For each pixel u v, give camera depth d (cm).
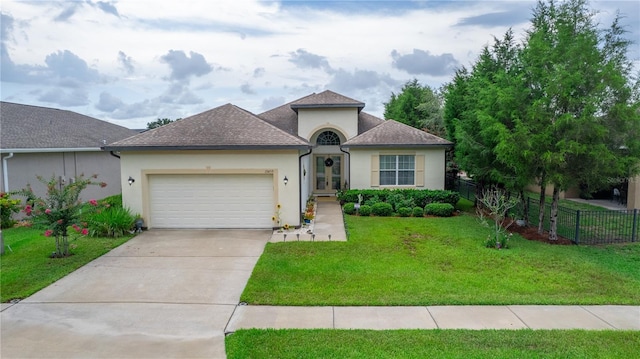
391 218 1622
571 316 698
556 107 1191
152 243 1223
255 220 1431
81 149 1939
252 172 1400
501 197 1234
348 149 1959
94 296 797
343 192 1945
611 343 593
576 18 1216
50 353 580
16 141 1658
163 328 659
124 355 573
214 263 1015
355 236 1288
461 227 1442
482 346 584
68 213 1060
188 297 791
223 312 719
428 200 1789
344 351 570
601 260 1048
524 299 768
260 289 820
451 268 966
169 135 1445
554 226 1280
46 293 812
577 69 1154
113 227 1297
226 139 1406
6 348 594
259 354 563
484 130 1357
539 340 601
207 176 1417
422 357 553
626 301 762
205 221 1434
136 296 797
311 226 1452
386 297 778
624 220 1520
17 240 1272
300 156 1452
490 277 901
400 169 1959
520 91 1255
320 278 886
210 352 581
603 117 1156
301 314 707
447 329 641
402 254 1084
